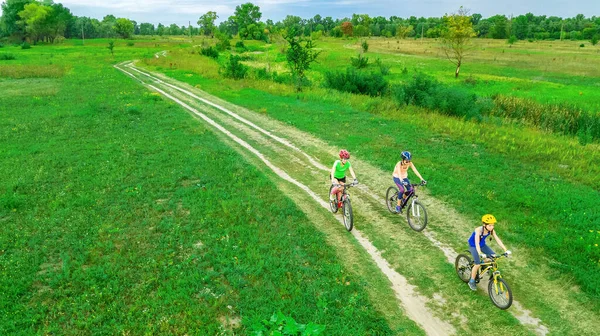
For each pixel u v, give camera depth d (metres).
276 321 7.10
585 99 34.84
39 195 12.62
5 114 23.62
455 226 10.92
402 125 21.53
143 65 54.66
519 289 8.37
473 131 20.09
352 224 10.41
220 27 182.00
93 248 9.61
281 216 11.32
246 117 24.02
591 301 7.97
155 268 8.89
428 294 8.24
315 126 21.47
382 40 129.88
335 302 7.91
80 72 44.69
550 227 10.80
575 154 17.00
